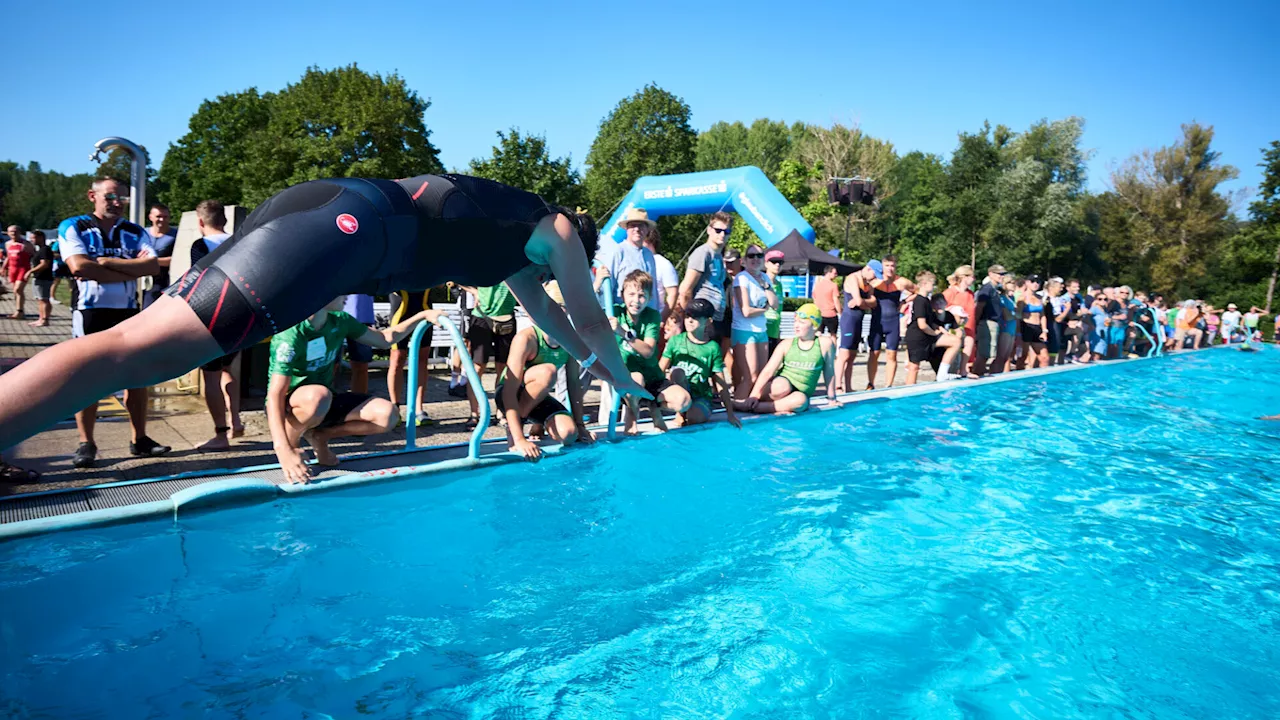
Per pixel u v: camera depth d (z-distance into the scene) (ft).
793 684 7.88
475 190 8.99
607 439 17.79
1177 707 7.70
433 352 33.68
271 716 7.02
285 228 7.59
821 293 32.45
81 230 15.06
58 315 52.60
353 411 14.29
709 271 24.23
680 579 10.41
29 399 6.19
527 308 10.48
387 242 8.17
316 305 7.74
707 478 15.37
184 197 164.45
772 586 10.27
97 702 7.08
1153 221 181.37
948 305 35.06
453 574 10.34
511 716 7.21
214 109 162.20
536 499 13.56
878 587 10.34
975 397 28.66
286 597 9.45
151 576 9.78
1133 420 24.97
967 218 175.32
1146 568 11.37
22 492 13.10
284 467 12.97
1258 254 139.85
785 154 215.31
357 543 11.19
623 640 8.72
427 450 15.93
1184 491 15.80
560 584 10.15
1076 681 8.13
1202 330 67.82
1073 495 15.24
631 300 17.67
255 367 23.71
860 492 14.76
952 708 7.54
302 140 129.29
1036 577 10.87
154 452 16.15
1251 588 10.71
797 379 21.93
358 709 7.22
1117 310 50.29
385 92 129.80
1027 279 40.98
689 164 151.23
